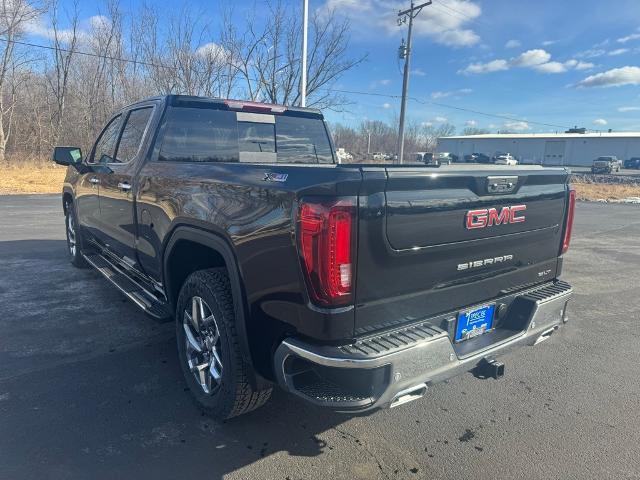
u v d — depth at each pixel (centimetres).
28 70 2995
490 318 283
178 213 304
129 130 430
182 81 2206
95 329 432
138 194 368
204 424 290
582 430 298
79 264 627
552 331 307
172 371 356
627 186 3080
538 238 303
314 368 224
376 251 217
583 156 7444
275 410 309
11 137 3075
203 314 294
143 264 391
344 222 205
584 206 1925
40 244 798
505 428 298
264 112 438
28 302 502
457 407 323
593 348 433
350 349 213
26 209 1245
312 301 212
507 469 259
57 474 241
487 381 363
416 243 230
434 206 234
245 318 249
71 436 273
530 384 360
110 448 264
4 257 700
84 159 537
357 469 254
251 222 238
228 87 2150
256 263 237
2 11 2738
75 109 3066
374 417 306
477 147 8519
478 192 254
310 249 209
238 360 261
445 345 235
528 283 307
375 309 223
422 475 251
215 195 269
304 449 270
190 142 390
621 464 265
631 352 425
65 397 315
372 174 209
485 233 262
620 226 1297
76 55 2992
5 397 313
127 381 339
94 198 488
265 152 442
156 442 271
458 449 275
